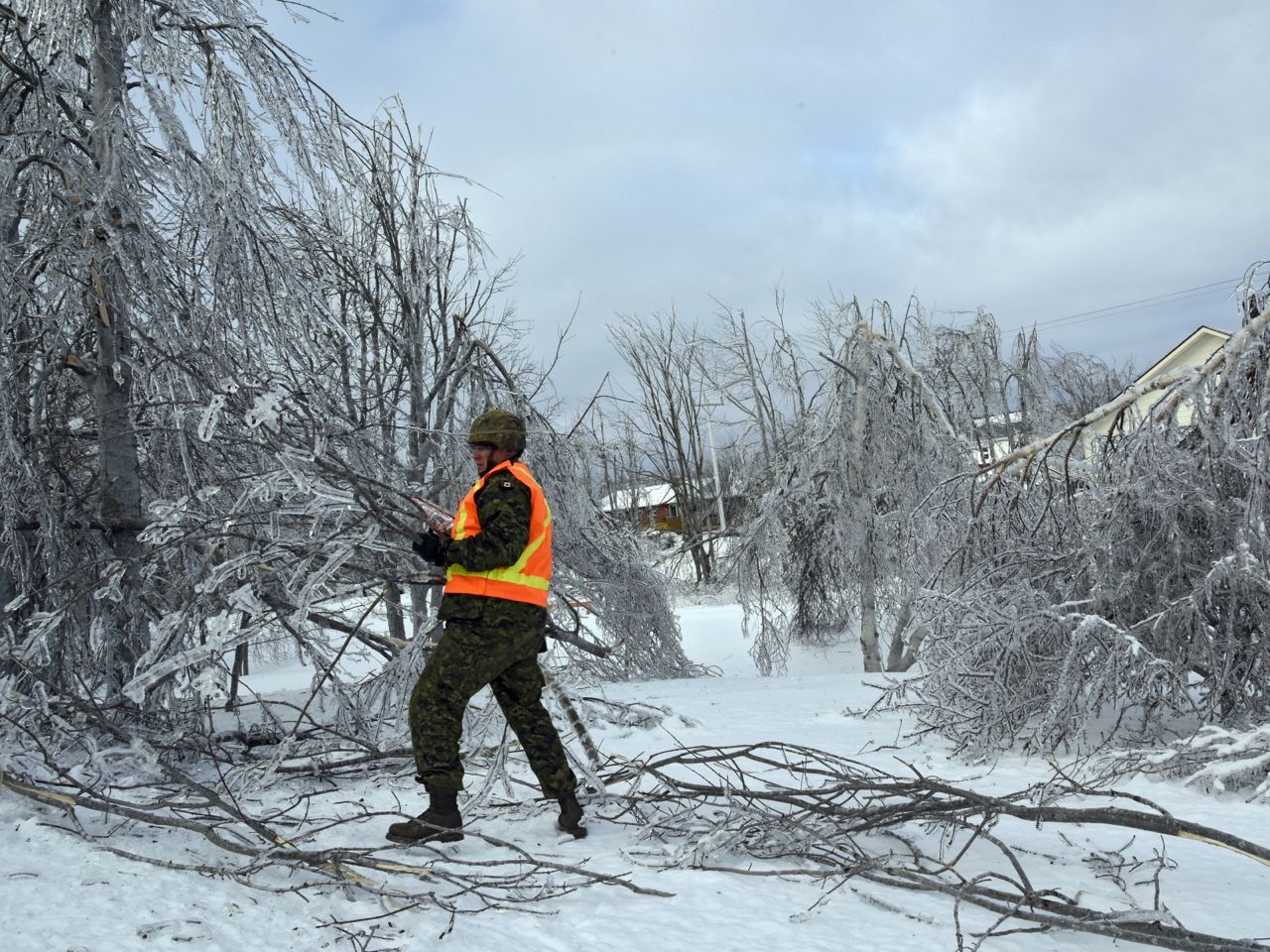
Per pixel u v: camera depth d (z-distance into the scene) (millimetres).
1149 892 3328
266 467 6922
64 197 6543
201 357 6395
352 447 6883
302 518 5602
